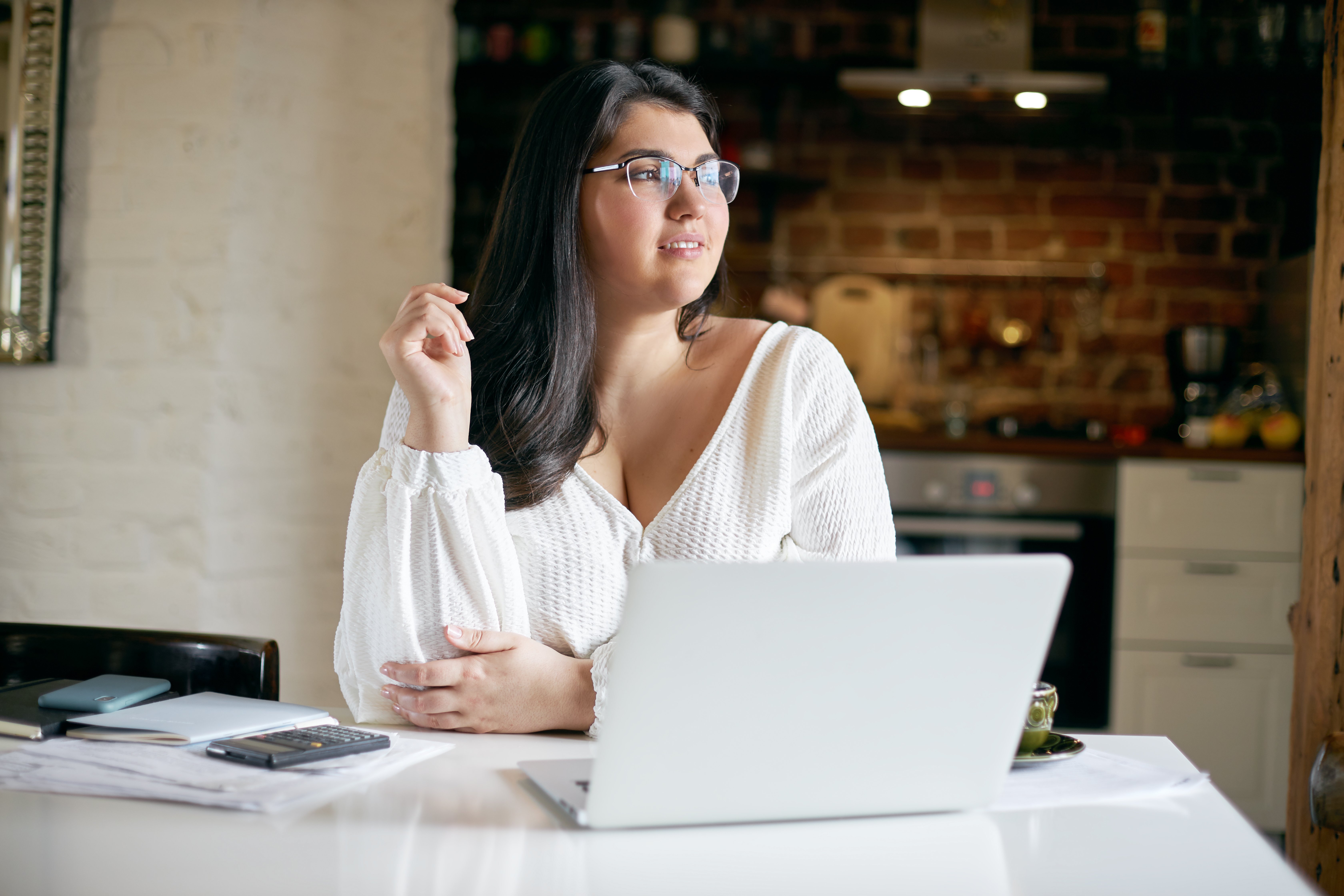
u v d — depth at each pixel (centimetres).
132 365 239
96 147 239
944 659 71
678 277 118
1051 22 369
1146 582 311
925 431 374
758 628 67
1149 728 309
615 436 126
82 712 92
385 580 103
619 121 118
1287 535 308
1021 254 377
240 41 239
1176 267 372
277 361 247
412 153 267
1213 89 356
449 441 103
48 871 61
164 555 238
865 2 374
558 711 99
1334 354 149
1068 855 68
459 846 67
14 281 234
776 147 381
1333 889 144
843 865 65
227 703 94
